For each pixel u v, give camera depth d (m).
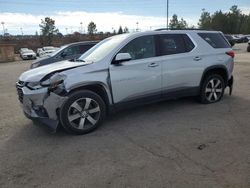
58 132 5.09
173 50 5.83
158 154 4.02
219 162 3.71
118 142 4.52
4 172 3.73
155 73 5.53
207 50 6.29
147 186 3.24
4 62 31.81
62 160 3.99
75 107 4.78
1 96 8.78
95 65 4.98
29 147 4.49
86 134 4.93
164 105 6.49
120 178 3.43
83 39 67.69
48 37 65.25
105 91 5.07
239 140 4.39
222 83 6.66
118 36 5.82
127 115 5.88
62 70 4.82
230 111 5.91
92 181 3.40
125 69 5.20
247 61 16.34
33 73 5.08
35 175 3.62
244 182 3.23
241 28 93.50
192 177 3.37
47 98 4.60
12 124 5.71
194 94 6.26
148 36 5.59
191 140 4.46
